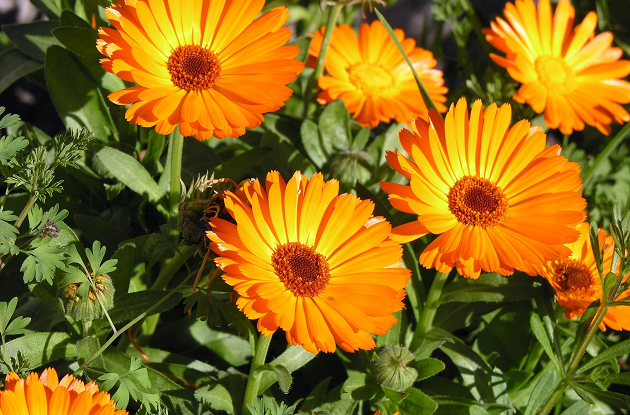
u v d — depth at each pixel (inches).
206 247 18.3
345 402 19.3
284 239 18.1
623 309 19.3
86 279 17.6
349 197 18.2
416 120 19.0
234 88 18.8
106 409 16.7
